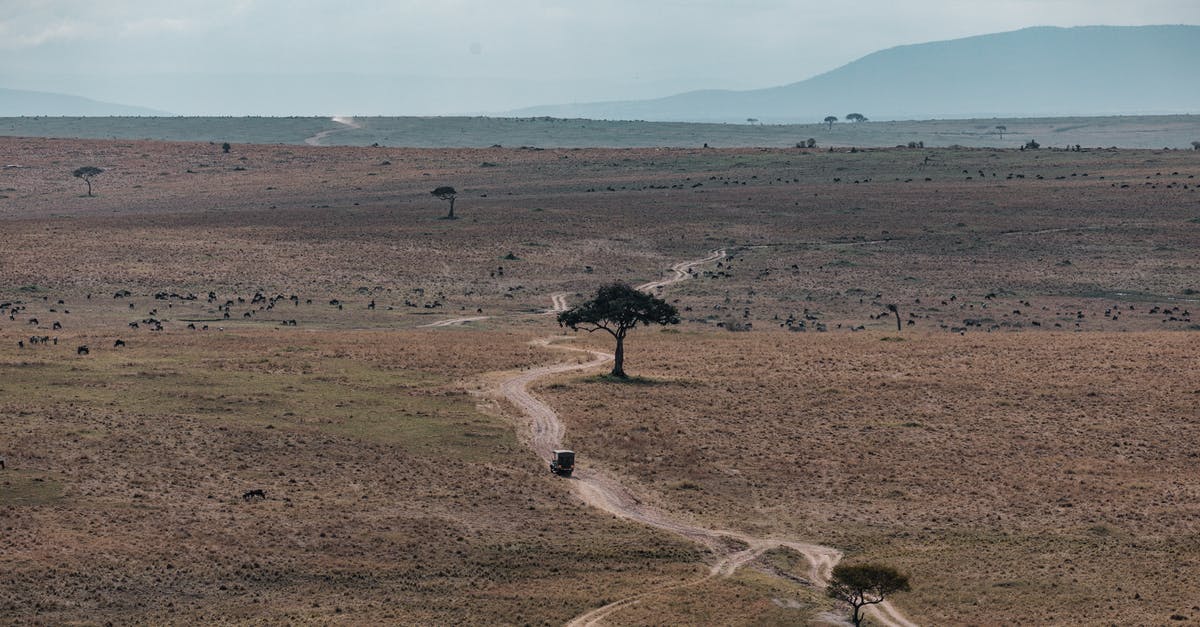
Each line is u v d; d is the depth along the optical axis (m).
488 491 89.62
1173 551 80.19
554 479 93.31
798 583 75.19
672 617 68.12
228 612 67.69
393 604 69.62
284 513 82.50
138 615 66.88
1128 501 90.12
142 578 70.88
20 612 65.75
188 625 65.94
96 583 69.69
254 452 95.31
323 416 105.81
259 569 73.31
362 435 101.06
